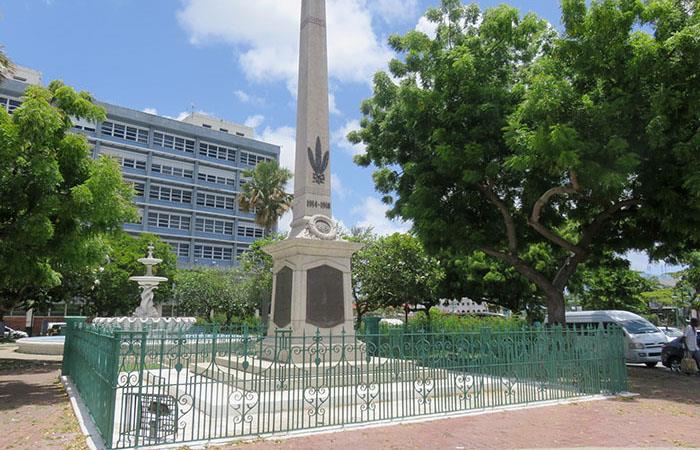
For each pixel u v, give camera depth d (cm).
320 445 696
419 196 1566
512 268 2541
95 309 4300
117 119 6125
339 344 1184
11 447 699
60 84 1420
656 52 1198
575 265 1644
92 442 696
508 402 1008
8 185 1166
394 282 2755
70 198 1242
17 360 2100
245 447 686
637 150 1308
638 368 1917
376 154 1891
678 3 1287
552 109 1240
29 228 1141
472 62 1443
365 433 765
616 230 1714
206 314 4516
